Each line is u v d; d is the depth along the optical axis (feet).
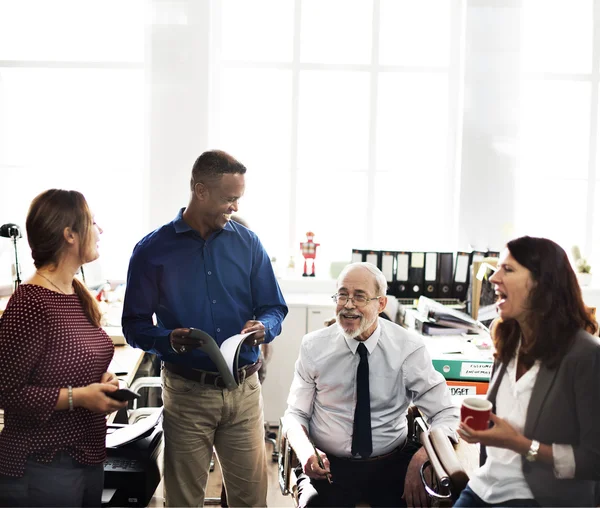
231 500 7.81
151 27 13.78
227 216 7.29
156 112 13.97
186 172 14.11
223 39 15.14
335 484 7.57
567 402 5.38
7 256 14.74
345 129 15.42
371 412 7.71
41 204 5.78
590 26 15.12
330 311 13.07
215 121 14.88
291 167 15.38
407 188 15.60
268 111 15.33
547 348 5.43
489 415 5.50
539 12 15.12
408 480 7.17
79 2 14.85
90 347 5.94
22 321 5.55
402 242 15.74
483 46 14.19
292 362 13.21
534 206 15.62
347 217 15.66
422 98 15.34
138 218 15.39
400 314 13.08
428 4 15.10
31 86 14.94
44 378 5.63
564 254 5.53
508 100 14.30
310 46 15.25
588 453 5.32
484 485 5.82
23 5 14.78
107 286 13.15
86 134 15.15
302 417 7.89
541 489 5.54
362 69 15.17
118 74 14.98
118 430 7.80
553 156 15.46
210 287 7.46
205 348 6.69
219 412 7.30
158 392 11.39
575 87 15.25
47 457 5.71
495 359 5.99
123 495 7.45
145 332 7.13
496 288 5.76
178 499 7.43
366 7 15.08
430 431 7.08
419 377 7.75
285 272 15.14
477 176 14.52
